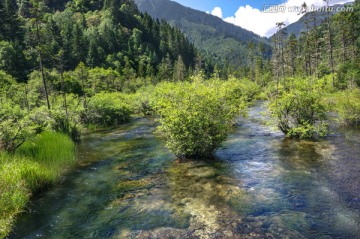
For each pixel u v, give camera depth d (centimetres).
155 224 638
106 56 9281
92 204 768
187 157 1162
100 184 926
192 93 1134
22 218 693
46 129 1470
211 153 1177
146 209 717
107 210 727
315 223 607
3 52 5122
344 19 5294
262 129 1744
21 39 6588
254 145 1336
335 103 1670
